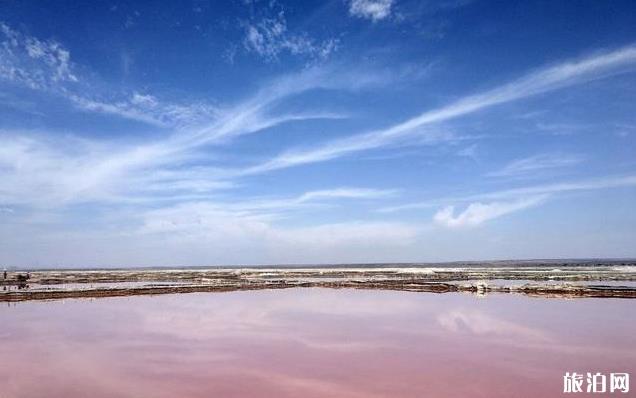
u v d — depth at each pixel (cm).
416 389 821
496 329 1422
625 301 2145
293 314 1841
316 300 2419
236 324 1597
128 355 1118
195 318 1753
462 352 1109
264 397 789
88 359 1079
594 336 1291
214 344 1248
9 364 1034
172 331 1461
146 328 1523
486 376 895
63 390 837
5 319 1775
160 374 940
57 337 1370
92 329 1512
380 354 1102
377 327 1494
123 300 2534
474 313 1773
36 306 2244
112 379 905
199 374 938
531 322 1539
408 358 1055
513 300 2244
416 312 1839
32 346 1238
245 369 973
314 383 866
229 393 812
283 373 938
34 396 804
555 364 983
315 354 1112
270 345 1227
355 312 1877
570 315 1695
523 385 836
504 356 1060
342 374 925
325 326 1529
